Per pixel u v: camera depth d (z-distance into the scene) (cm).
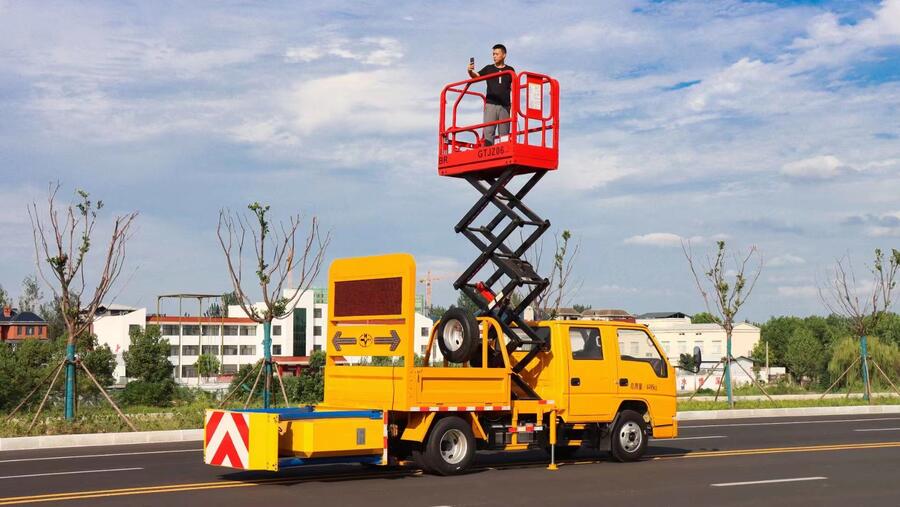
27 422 2173
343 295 1549
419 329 10231
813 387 5181
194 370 11556
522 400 1565
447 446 1463
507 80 1686
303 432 1339
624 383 1677
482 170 1630
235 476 1452
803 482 1411
